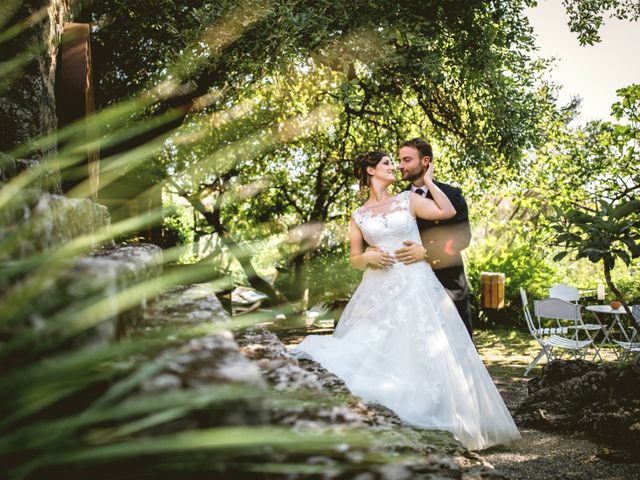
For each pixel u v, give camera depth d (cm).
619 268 1278
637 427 386
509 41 887
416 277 334
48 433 49
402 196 365
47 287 65
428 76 764
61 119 272
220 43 563
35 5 237
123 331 91
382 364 303
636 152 764
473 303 1179
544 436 416
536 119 895
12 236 65
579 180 874
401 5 729
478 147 877
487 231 1486
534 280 1177
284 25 564
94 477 62
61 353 66
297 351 308
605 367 473
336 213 1324
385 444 125
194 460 60
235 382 68
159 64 624
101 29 574
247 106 748
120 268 89
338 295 1064
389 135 1076
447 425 290
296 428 99
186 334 80
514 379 684
